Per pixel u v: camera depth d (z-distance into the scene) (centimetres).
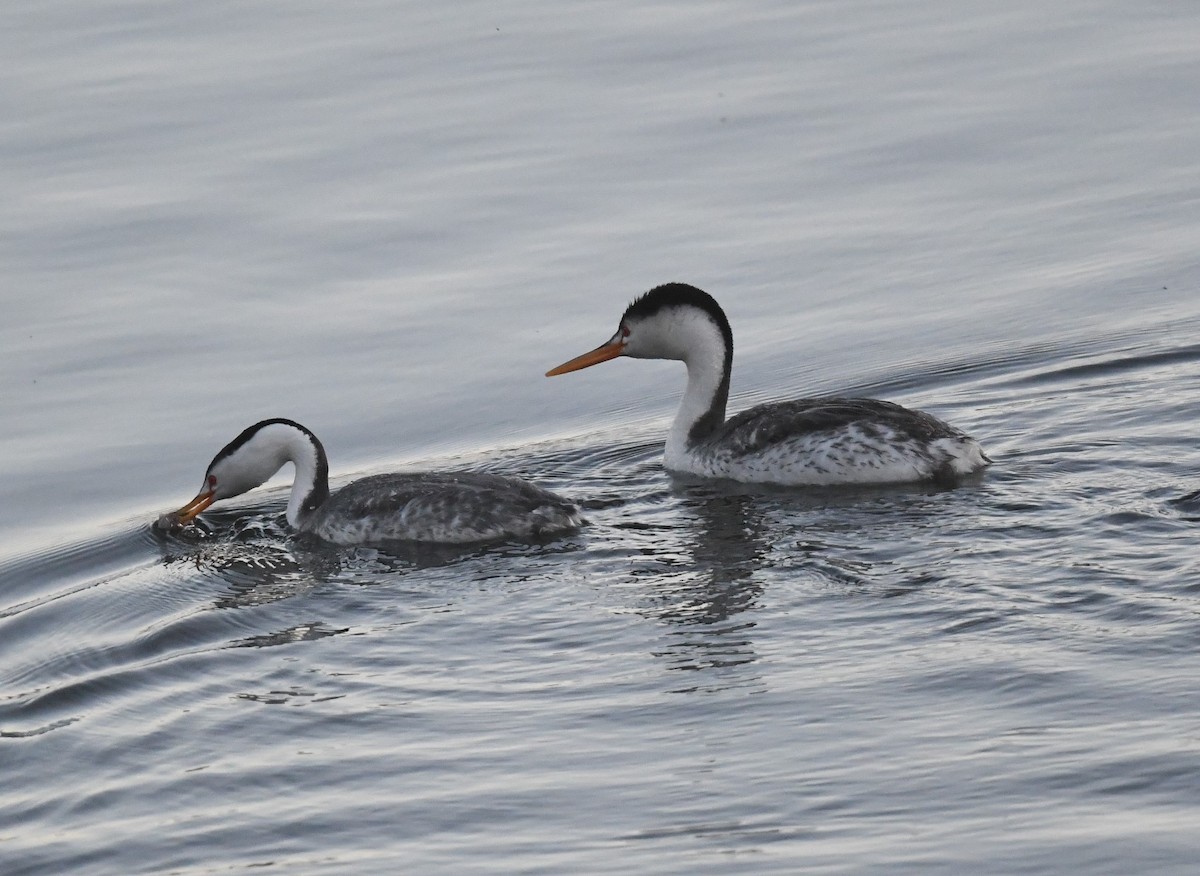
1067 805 962
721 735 1073
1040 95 2442
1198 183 2180
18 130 2391
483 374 1856
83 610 1390
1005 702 1080
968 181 2223
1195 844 916
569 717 1115
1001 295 1947
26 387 1830
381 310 1972
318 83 2541
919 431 1522
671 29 2722
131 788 1070
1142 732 1027
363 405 1803
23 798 1073
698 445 1639
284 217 2172
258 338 1923
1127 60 2538
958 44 2627
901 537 1384
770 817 976
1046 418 1648
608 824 984
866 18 2745
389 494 1505
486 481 1501
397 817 1009
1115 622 1180
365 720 1134
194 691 1199
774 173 2264
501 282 2025
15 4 2844
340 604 1348
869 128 2370
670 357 1675
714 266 2039
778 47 2641
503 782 1038
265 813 1027
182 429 1758
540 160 2312
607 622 1267
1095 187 2191
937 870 911
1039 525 1381
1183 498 1414
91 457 1712
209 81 2545
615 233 2127
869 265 2034
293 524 1578
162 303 1989
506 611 1305
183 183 2250
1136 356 1773
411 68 2592
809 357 1850
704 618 1258
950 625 1202
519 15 2786
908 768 1013
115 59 2623
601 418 1803
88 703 1198
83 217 2166
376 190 2239
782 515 1472
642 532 1465
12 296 1997
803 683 1133
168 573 1456
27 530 1590
